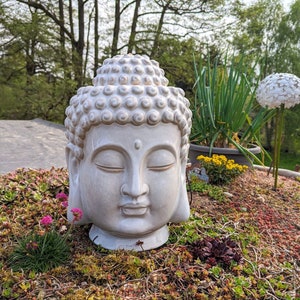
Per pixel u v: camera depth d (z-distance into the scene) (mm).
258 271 1898
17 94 10469
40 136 6758
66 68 9445
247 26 9094
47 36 9469
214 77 4105
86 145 1774
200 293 1648
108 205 1784
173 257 1926
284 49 12094
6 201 2658
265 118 3973
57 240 1889
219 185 3369
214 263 1879
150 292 1660
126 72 1762
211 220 2488
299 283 1849
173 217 2076
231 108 3881
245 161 3891
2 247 1972
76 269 1757
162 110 1703
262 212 2803
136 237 1946
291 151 11977
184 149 1944
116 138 1683
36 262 1780
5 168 4336
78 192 1944
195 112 4156
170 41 8969
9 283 1652
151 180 1775
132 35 9305
